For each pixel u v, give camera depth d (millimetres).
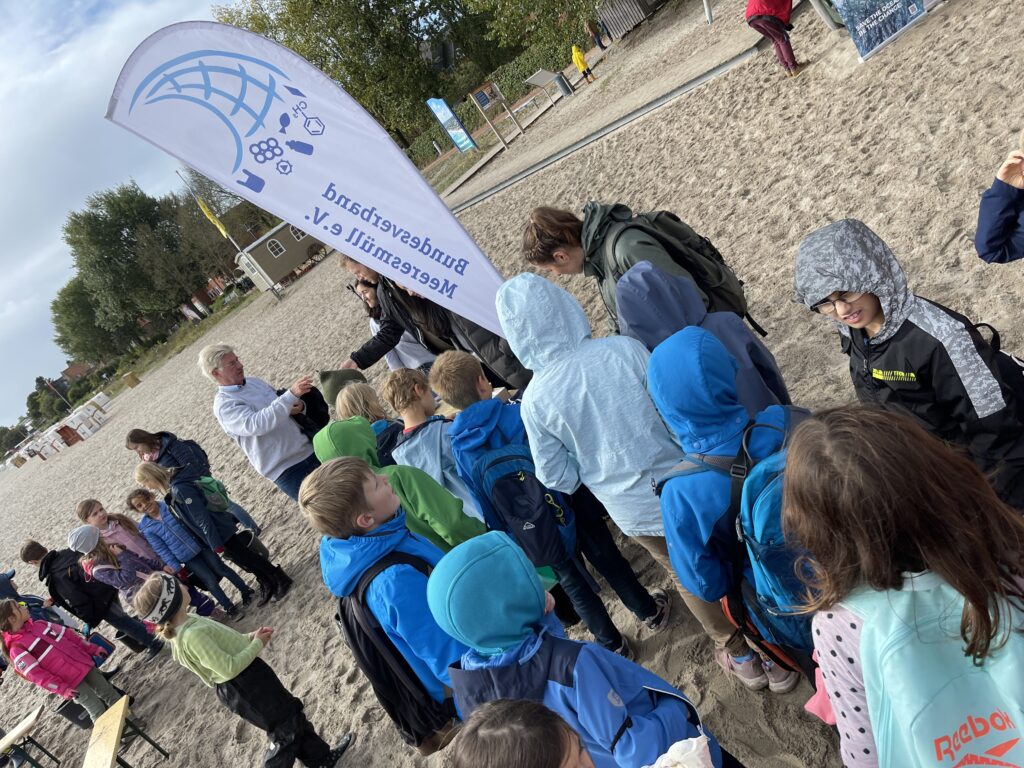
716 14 14477
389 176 3533
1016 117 4582
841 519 1024
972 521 982
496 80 28969
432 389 3148
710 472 1736
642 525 2336
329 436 3125
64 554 6121
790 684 2553
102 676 5594
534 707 1269
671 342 1796
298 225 3494
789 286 5117
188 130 3258
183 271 56531
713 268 2914
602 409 2164
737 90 9320
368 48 35375
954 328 1875
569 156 13422
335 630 5094
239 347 24797
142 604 3342
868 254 1893
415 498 2721
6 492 32750
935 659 1011
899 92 6062
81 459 26375
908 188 4934
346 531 2182
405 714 2293
